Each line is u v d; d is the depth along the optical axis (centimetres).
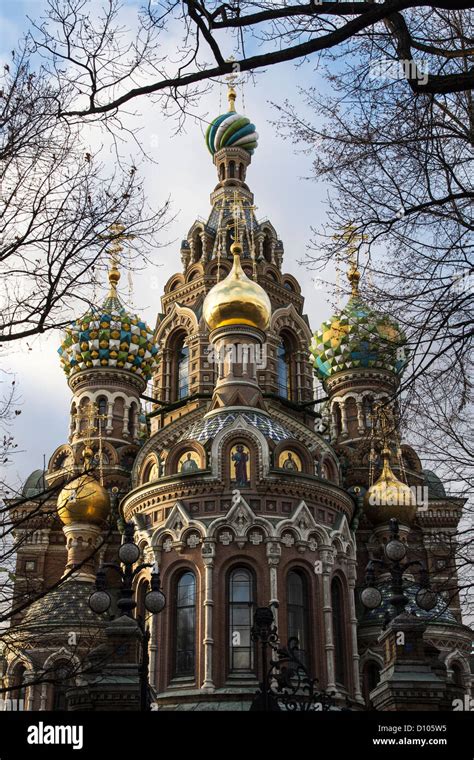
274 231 6372
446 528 5253
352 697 3997
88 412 5634
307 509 4078
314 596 3969
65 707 4169
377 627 4591
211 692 3641
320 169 1612
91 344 5722
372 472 5306
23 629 1761
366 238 1631
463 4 1159
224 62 1271
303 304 6169
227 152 6694
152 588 2472
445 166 1522
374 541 5062
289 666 3791
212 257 5997
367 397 5700
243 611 3872
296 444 4328
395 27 1326
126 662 2684
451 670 4575
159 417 5672
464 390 1628
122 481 5381
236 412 4447
